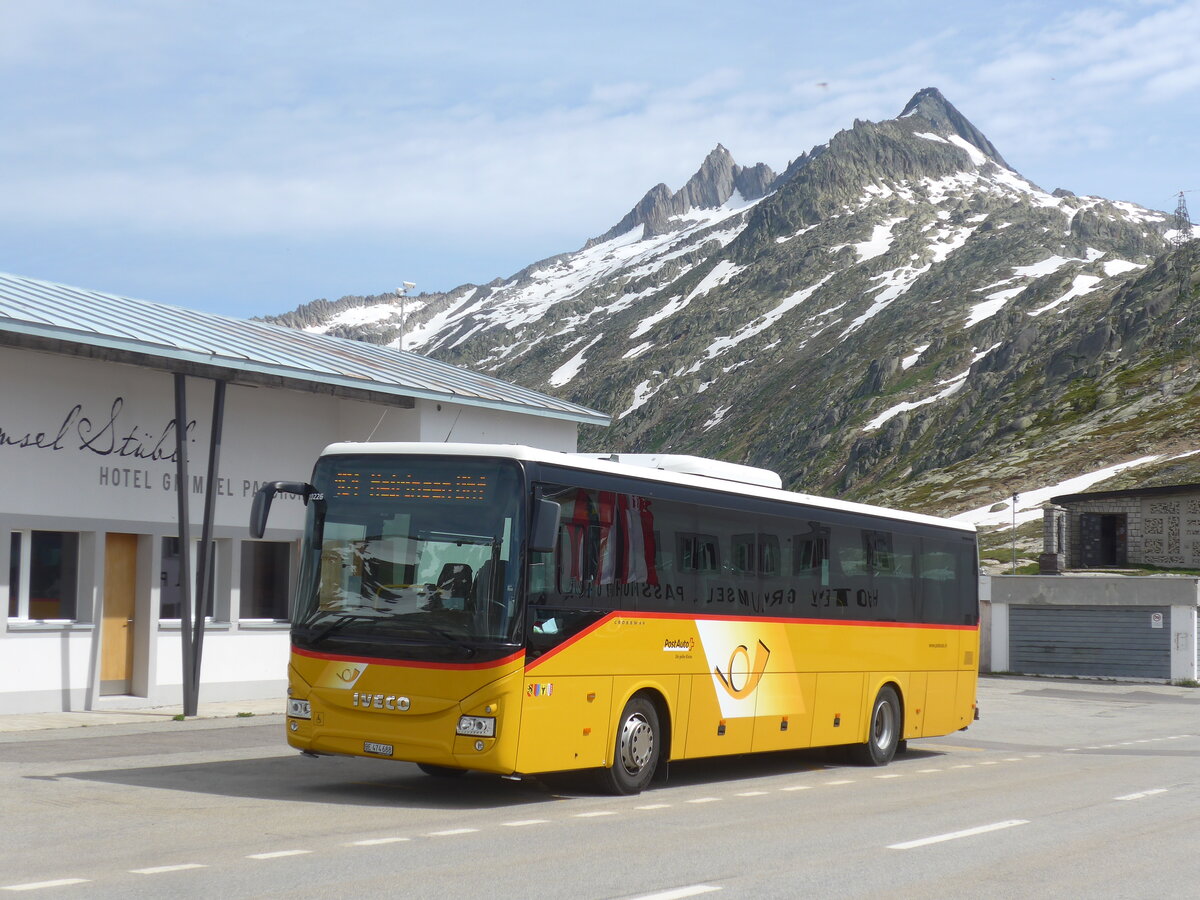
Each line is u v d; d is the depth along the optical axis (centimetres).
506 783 1525
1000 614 5244
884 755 1956
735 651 1619
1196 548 8056
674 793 1507
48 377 2208
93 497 2275
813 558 1800
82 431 2261
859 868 1005
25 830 1083
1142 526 8312
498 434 3058
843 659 1848
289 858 970
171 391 2433
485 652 1273
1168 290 17675
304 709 1338
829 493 19275
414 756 1282
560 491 1363
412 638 1296
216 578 2564
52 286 2609
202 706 2411
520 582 1296
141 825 1118
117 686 2350
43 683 2177
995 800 1486
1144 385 15538
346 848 1025
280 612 2691
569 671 1347
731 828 1212
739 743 1625
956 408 18750
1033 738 2594
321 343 3169
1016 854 1095
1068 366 17438
